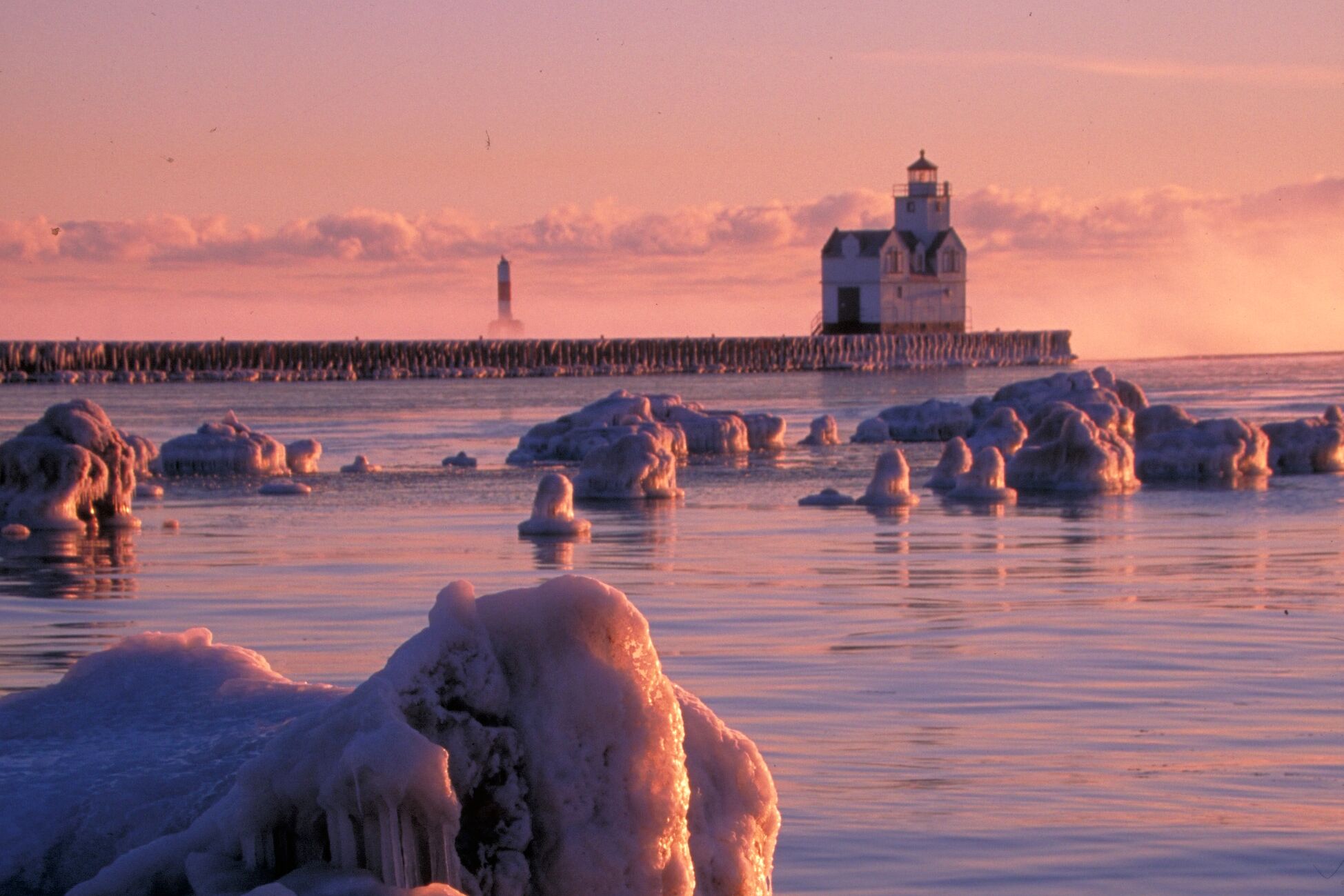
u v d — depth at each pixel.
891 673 23.64
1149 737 19.17
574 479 62.56
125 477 51.25
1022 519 51.78
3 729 13.29
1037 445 72.94
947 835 14.91
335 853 10.17
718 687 22.58
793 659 24.94
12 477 50.03
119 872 10.67
